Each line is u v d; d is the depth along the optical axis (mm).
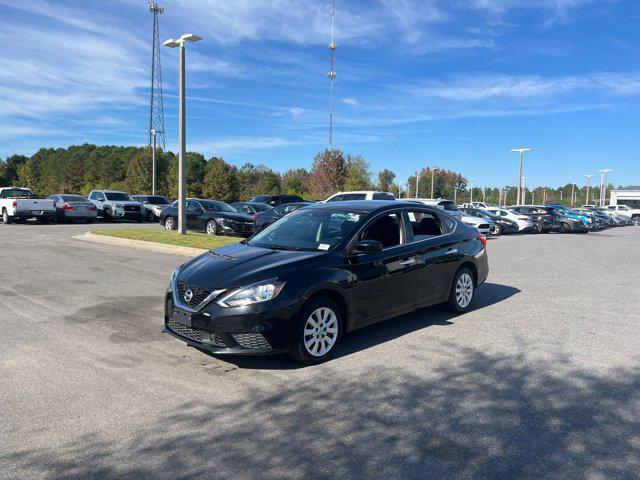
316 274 4949
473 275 7219
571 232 29344
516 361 5027
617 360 5066
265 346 4629
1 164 111875
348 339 5785
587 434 3518
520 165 46469
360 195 18016
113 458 3193
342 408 3932
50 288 8500
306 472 3035
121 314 6797
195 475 3004
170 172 60375
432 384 4426
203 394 4191
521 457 3213
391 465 3115
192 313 4770
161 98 62125
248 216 18703
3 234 18500
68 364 4871
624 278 10312
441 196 118375
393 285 5758
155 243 14266
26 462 3141
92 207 25781
